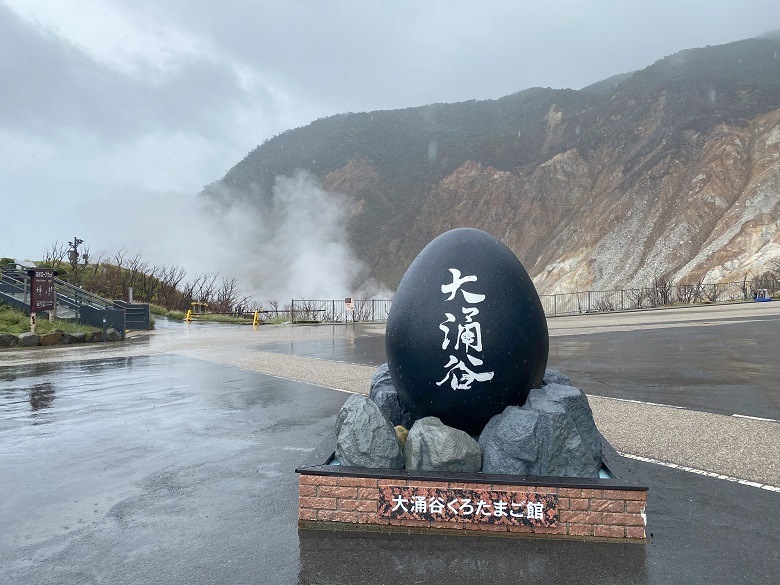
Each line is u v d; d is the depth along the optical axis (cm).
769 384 1112
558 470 511
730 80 15712
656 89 16275
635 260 9900
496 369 564
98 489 588
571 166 15438
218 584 400
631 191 11700
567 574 407
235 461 677
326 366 1497
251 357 1717
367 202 19212
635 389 1088
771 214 8788
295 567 421
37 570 424
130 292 3331
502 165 18000
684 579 399
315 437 782
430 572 411
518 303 582
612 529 459
